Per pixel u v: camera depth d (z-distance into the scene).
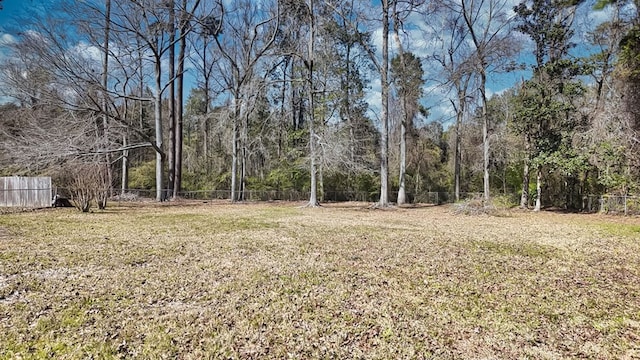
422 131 28.92
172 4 21.12
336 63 24.67
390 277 5.51
